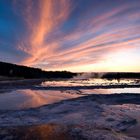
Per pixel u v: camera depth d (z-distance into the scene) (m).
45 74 76.31
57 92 19.44
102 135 6.74
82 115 9.63
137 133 7.31
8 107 11.34
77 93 18.66
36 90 21.19
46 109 10.66
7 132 6.86
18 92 19.14
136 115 9.95
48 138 6.34
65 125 7.82
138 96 15.48
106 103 12.91
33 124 7.90
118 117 9.48
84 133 6.85
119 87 25.88
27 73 70.12
